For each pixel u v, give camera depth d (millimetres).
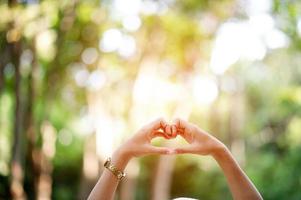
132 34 13750
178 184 23062
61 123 20797
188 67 14695
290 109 19375
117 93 15141
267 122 23312
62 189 21609
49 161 12578
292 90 16672
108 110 15031
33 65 11242
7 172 14242
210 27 13547
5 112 15258
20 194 10359
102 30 12734
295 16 11500
